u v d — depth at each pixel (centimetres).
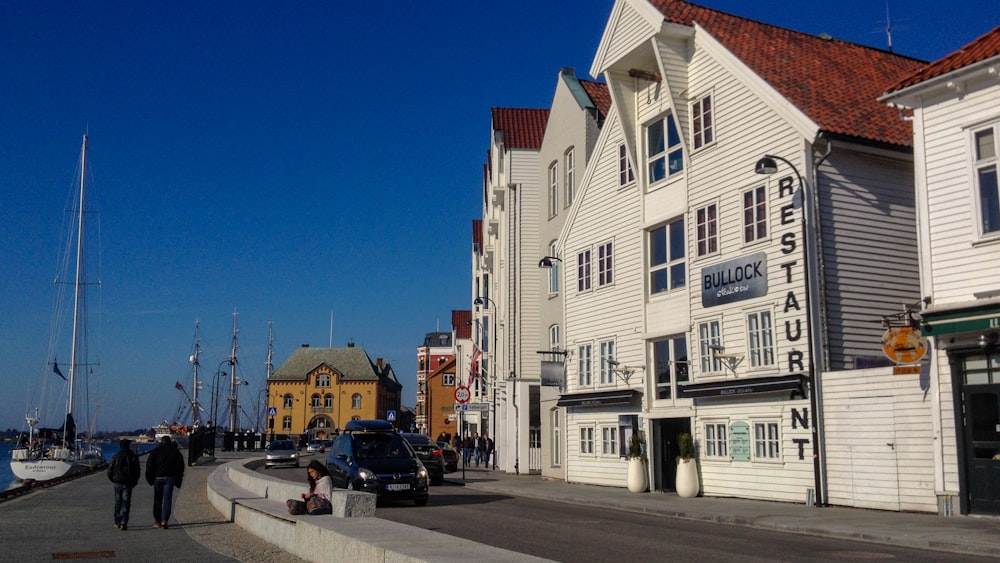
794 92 2186
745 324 2216
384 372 14138
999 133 1614
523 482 3116
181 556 1313
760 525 1666
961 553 1254
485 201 5391
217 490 2111
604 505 2217
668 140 2606
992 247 1606
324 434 11688
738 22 2569
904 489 1791
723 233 2325
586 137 3316
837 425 1958
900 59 2719
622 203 2809
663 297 2583
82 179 6294
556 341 3500
